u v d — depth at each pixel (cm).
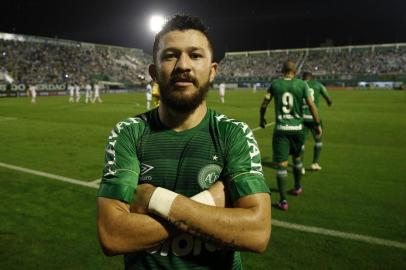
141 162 158
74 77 5031
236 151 154
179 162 154
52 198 570
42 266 368
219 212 140
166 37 152
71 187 627
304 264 366
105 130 1324
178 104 151
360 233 438
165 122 161
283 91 535
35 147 998
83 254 393
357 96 3369
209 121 162
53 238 430
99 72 5506
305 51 6631
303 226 459
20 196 579
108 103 2758
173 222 138
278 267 362
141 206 145
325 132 1294
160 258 149
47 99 3331
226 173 153
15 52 4628
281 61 6612
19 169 748
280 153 536
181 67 148
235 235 139
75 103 2761
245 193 147
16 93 3688
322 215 501
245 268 361
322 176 718
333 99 2970
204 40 153
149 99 2225
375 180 684
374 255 383
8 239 425
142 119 166
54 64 4959
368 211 516
